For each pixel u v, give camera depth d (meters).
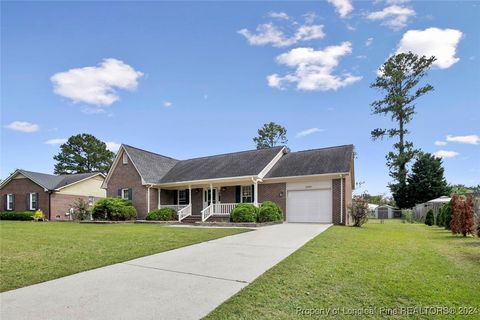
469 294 5.16
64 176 38.03
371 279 5.92
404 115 39.50
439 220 19.83
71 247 9.65
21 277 6.27
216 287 5.60
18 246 9.80
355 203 19.14
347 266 6.95
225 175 22.48
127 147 27.06
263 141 50.16
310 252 8.61
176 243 10.43
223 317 4.23
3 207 34.38
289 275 6.21
